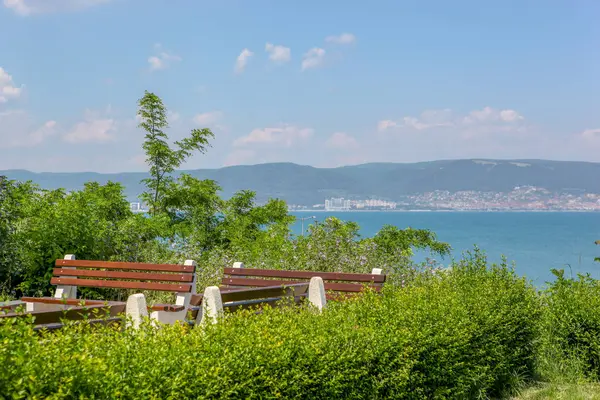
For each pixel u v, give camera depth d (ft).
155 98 63.57
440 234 386.11
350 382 17.26
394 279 37.78
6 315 16.62
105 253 41.11
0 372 10.68
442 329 21.12
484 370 22.79
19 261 37.32
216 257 43.37
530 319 26.66
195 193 64.54
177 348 14.28
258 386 14.57
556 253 221.66
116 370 12.56
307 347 16.21
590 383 26.13
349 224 46.91
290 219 70.13
